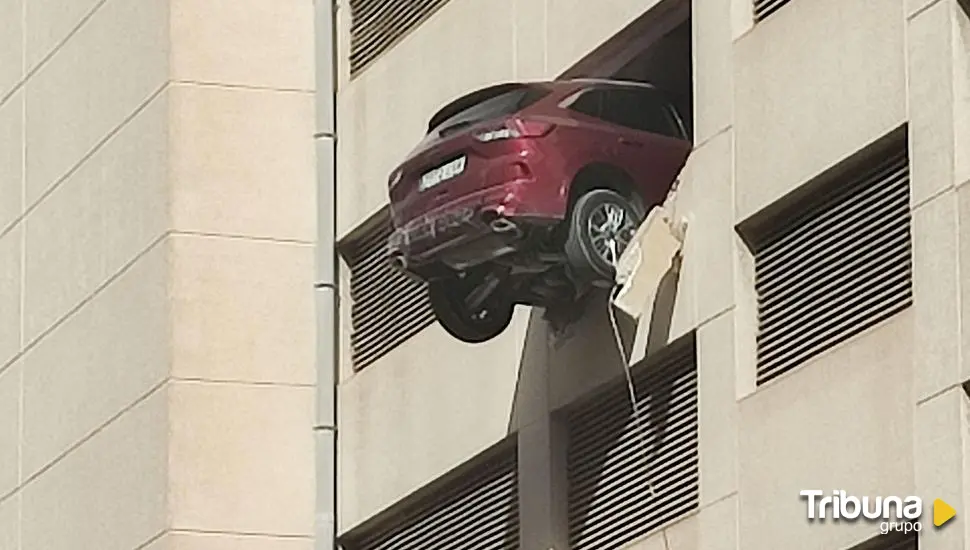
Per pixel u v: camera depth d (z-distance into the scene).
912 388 25.42
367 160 34.94
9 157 40.09
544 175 27.97
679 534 28.27
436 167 28.30
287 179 35.94
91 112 37.94
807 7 27.30
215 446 35.16
